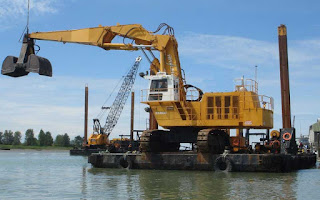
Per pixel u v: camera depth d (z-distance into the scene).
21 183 19.52
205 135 24.23
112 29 28.75
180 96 27.55
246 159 23.56
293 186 17.34
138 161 26.55
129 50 29.12
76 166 33.41
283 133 27.05
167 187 17.17
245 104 25.66
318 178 20.67
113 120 76.81
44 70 21.05
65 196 14.95
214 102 26.34
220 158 24.12
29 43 23.47
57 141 177.00
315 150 50.94
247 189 16.42
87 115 78.50
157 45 27.84
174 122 26.80
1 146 153.88
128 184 18.38
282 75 34.03
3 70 21.70
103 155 28.27
